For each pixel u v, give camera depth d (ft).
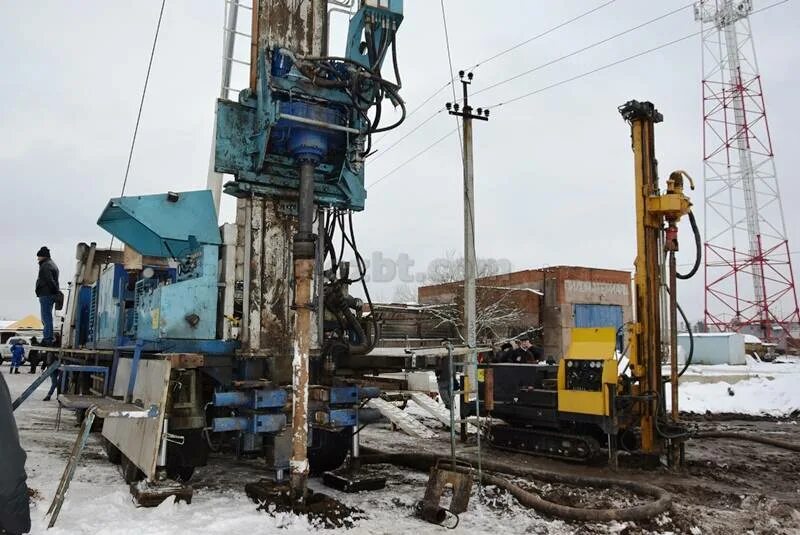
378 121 21.48
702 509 19.72
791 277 126.00
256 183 21.97
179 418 19.13
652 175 27.71
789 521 18.42
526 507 19.12
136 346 21.72
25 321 104.68
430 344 81.25
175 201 21.06
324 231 23.31
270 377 20.80
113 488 19.97
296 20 23.41
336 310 22.90
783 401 55.83
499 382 32.37
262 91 20.94
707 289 131.95
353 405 20.58
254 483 19.42
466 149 55.31
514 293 92.68
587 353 27.84
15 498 13.80
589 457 27.43
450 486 21.50
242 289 21.26
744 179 126.31
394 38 22.17
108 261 39.63
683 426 27.04
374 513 18.38
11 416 14.23
